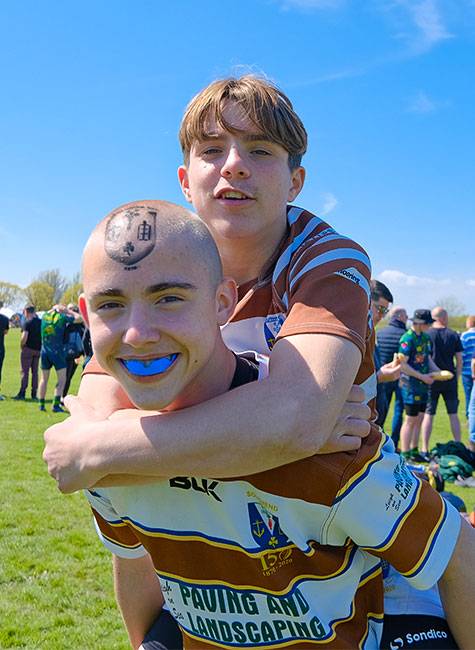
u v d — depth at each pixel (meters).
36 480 7.39
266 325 1.74
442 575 1.56
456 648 1.63
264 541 1.44
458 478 7.67
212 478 1.40
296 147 1.80
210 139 1.75
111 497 1.57
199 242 1.35
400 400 9.43
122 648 3.80
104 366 1.38
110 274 1.30
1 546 5.33
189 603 1.58
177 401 1.44
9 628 4.01
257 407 1.33
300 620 1.49
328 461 1.39
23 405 13.49
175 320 1.30
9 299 75.44
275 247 1.83
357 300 1.50
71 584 4.65
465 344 10.06
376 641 1.59
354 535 1.45
